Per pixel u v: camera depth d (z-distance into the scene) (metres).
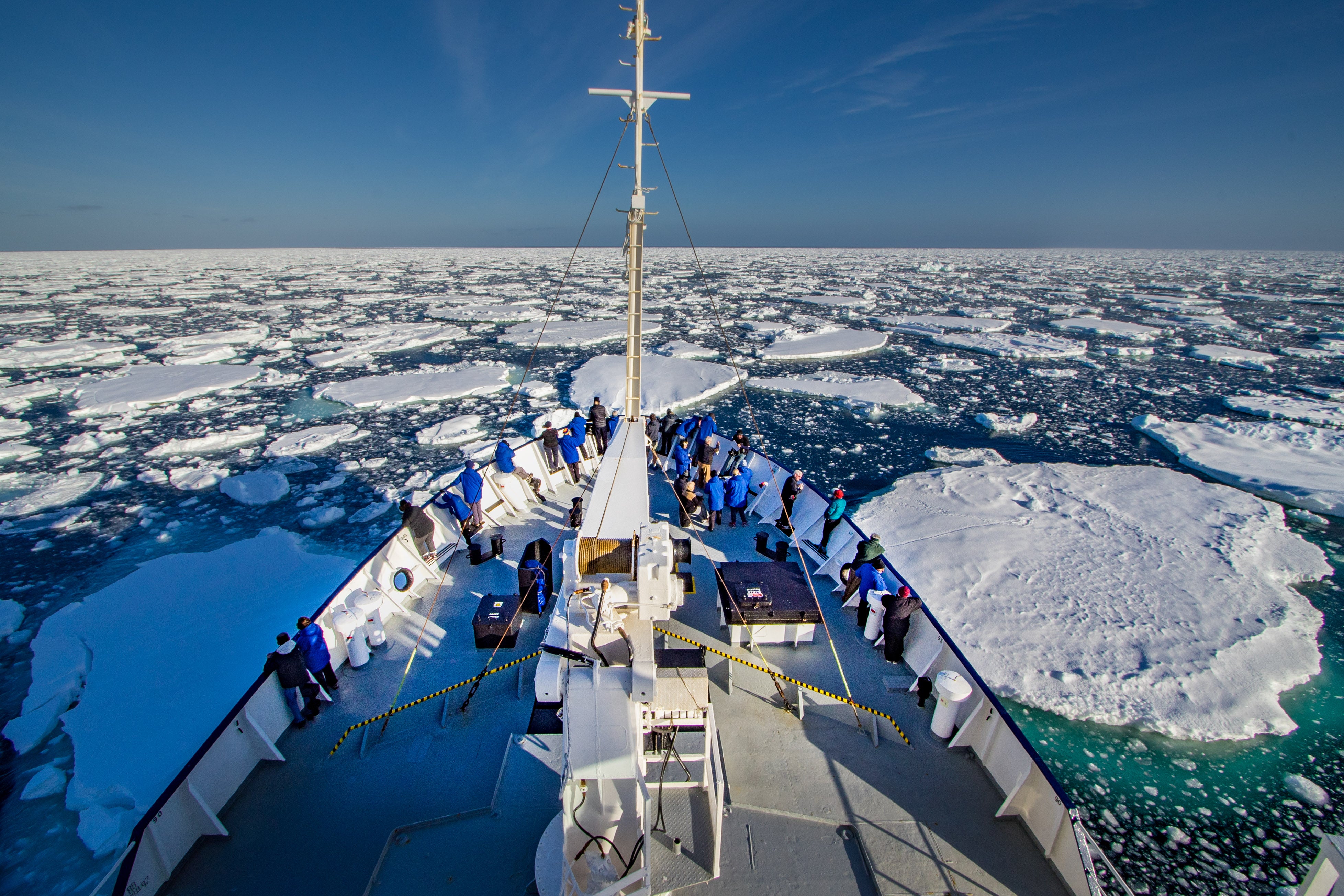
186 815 3.91
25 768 6.94
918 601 5.62
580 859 3.22
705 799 4.11
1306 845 6.14
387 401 22.20
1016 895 3.68
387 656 5.83
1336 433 17.67
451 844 3.95
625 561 3.91
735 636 5.84
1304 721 7.51
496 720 5.00
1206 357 29.33
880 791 4.35
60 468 16.69
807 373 27.05
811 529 8.17
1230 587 10.07
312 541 12.34
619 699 3.14
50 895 5.64
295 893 3.70
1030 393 24.00
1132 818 6.42
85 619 9.48
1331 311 46.62
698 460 9.72
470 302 49.78
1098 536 11.89
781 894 3.61
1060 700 7.71
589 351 31.72
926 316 43.69
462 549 7.84
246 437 18.59
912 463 16.83
